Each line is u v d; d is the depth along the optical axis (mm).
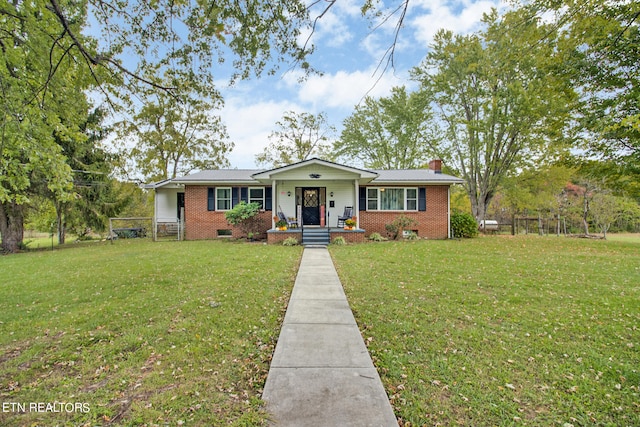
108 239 18266
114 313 4789
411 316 4516
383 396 2604
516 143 19719
